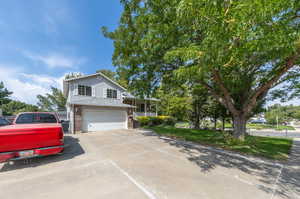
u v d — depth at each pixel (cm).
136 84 789
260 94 654
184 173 359
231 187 291
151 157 489
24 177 331
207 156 504
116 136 927
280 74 504
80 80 1304
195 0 198
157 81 802
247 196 258
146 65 670
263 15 187
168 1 391
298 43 280
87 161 443
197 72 316
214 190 278
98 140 788
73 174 347
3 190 274
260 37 220
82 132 1116
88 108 1167
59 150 418
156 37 477
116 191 272
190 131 1162
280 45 231
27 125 454
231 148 600
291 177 340
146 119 1769
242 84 651
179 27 424
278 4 181
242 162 446
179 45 422
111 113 1314
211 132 1094
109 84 1512
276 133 1609
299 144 725
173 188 285
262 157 493
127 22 632
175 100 1636
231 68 505
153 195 259
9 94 3062
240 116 661
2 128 364
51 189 278
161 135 963
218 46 244
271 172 369
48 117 600
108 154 521
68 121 1252
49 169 378
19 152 362
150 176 339
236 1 194
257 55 386
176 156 503
